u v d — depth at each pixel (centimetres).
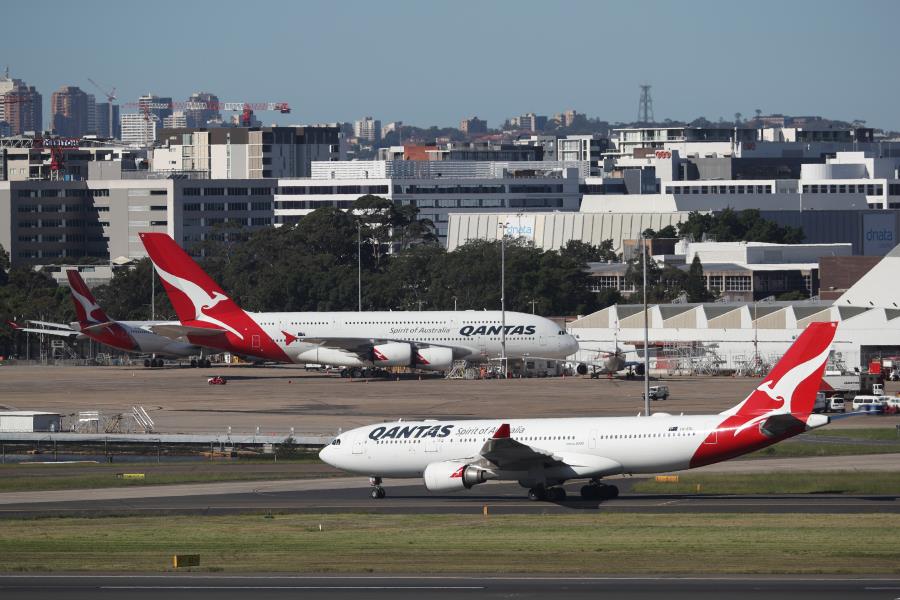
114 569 17888
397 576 17238
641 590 16175
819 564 17438
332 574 17438
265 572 17625
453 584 16712
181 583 17025
